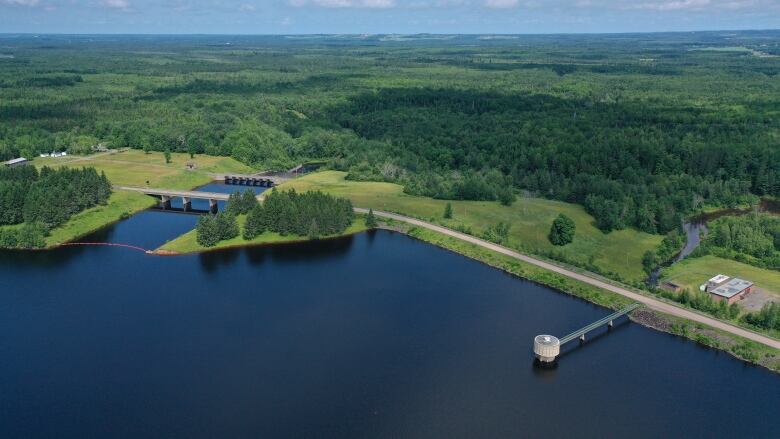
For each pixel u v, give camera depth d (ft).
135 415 514.68
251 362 591.37
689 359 605.31
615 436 497.46
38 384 554.05
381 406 529.86
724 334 631.56
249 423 505.25
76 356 599.16
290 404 530.27
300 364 589.32
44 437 488.85
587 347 627.46
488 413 523.29
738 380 570.46
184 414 515.50
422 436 494.18
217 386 553.23
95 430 496.64
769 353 597.93
